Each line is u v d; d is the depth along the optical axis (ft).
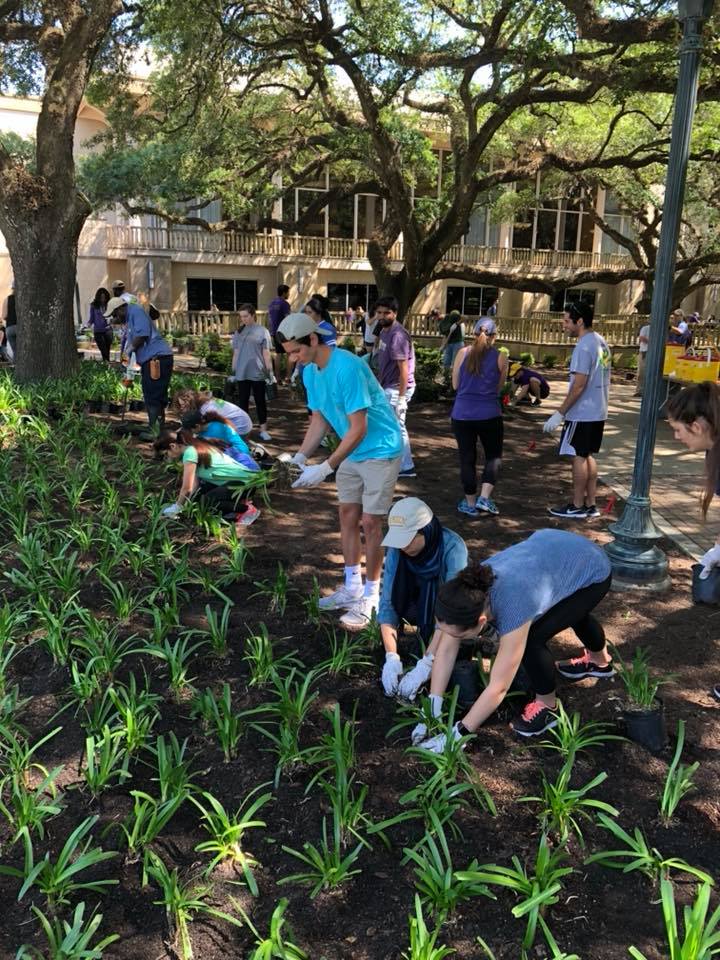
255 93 58.29
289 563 17.22
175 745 9.83
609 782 10.00
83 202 37.52
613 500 22.39
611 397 50.29
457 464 27.68
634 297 114.93
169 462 23.67
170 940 7.72
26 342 37.65
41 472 20.88
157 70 64.18
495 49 35.81
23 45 46.21
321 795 9.71
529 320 90.27
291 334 12.89
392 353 24.00
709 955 6.72
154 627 13.46
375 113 40.88
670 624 14.55
